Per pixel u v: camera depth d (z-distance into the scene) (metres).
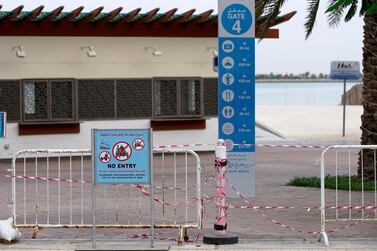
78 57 31.39
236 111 16.67
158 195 19.89
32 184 22.19
